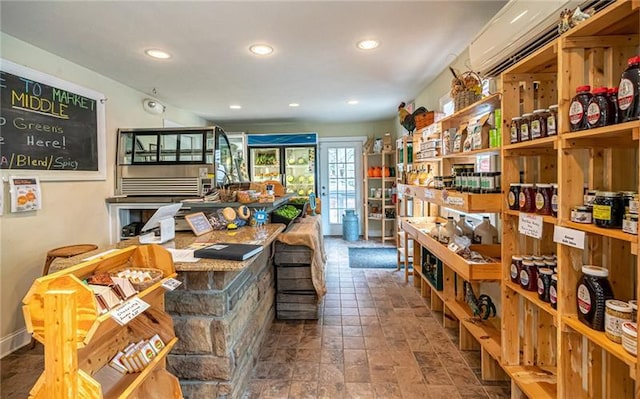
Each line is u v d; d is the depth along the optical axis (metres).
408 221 3.49
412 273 4.05
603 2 1.26
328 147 6.63
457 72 2.76
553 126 1.37
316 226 3.33
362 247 5.67
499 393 1.87
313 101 4.55
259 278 2.34
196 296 1.70
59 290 1.01
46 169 2.71
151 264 1.45
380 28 2.34
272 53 2.78
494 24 1.90
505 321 1.78
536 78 1.70
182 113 5.03
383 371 2.09
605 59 1.28
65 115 2.88
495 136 1.85
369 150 6.23
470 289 2.33
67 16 2.11
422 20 2.23
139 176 3.67
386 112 5.46
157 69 3.15
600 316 1.17
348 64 3.07
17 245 2.49
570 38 1.26
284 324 2.78
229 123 6.36
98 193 3.30
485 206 1.84
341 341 2.48
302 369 2.12
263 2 1.97
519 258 1.69
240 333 1.89
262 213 2.69
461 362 2.18
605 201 1.13
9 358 2.35
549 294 1.45
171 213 2.14
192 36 2.43
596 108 1.13
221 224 2.47
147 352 1.34
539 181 1.74
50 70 2.74
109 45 2.57
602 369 1.33
